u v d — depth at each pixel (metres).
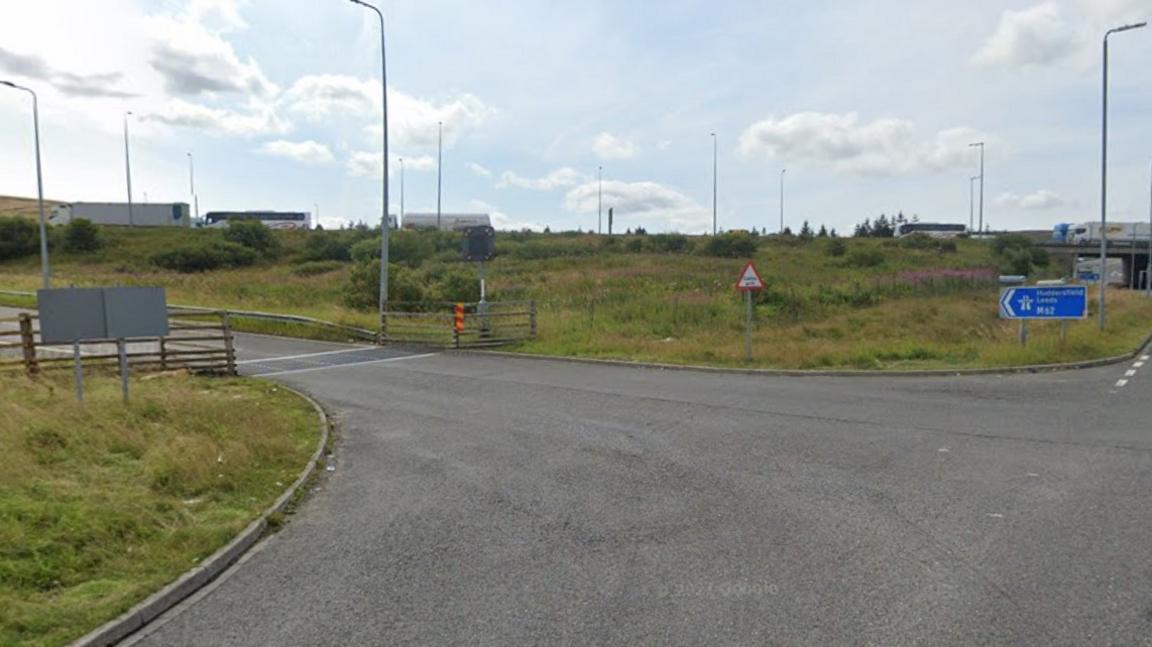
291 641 4.15
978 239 87.06
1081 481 7.01
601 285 34.53
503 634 4.14
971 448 8.50
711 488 6.96
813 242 78.50
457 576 5.01
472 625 4.27
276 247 67.50
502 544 5.60
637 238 73.50
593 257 56.81
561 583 4.84
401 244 51.78
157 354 14.54
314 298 31.31
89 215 81.25
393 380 14.55
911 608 4.32
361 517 6.35
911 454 8.22
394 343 20.95
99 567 5.08
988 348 17.34
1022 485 6.89
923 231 95.50
